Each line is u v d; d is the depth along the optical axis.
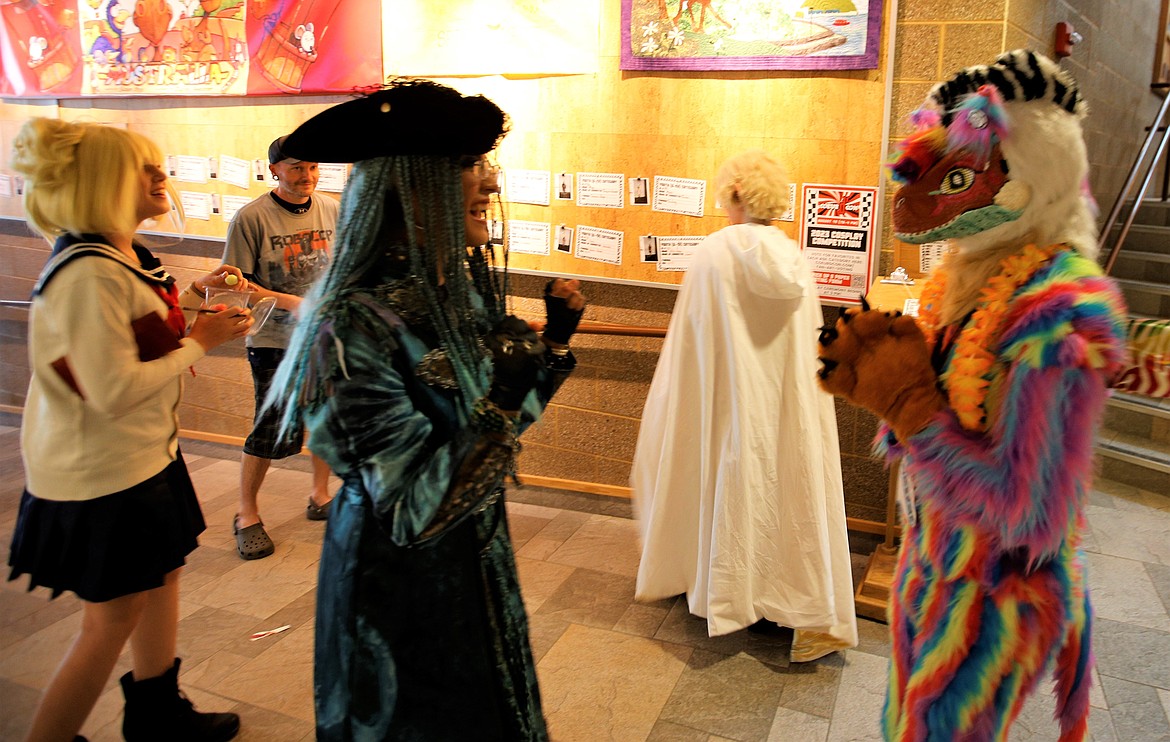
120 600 1.88
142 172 1.89
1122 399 4.18
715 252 2.47
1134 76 5.95
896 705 1.66
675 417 2.61
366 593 1.24
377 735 1.25
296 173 3.17
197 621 2.81
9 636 2.75
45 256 5.08
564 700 2.38
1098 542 3.37
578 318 1.35
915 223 1.53
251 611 2.88
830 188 3.13
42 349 1.80
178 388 2.03
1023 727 2.27
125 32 4.31
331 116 1.19
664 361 2.69
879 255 3.13
